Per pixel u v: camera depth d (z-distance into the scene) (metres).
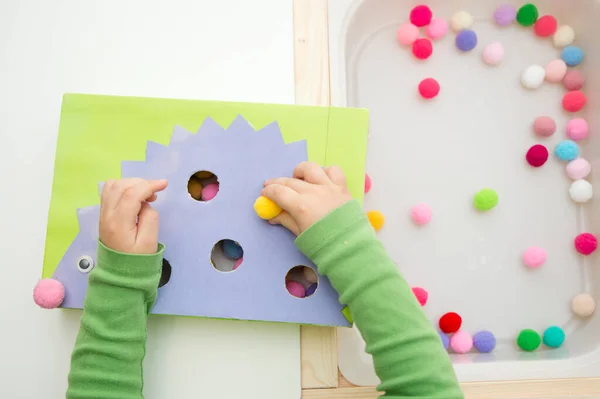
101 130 0.69
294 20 0.80
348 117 0.70
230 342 0.70
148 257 0.58
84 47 0.77
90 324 0.58
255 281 0.67
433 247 0.90
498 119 0.96
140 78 0.76
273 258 0.67
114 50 0.77
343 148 0.69
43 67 0.76
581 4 0.93
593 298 0.89
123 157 0.68
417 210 0.88
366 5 0.88
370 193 0.91
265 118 0.69
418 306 0.60
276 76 0.78
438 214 0.91
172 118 0.69
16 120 0.74
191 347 0.69
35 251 0.71
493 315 0.89
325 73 0.78
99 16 0.77
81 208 0.68
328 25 0.81
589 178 0.94
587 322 0.88
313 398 0.69
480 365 0.77
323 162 0.69
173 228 0.67
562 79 0.97
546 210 0.94
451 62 0.97
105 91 0.76
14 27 0.76
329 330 0.71
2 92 0.75
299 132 0.69
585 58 0.96
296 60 0.78
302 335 0.70
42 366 0.69
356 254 0.59
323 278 0.67
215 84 0.77
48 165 0.73
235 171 0.68
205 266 0.67
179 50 0.77
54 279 0.66
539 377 0.76
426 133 0.94
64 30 0.77
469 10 0.98
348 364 0.72
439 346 0.59
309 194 0.62
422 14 0.93
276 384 0.69
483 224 0.92
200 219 0.67
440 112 0.95
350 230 0.60
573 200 0.94
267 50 0.78
